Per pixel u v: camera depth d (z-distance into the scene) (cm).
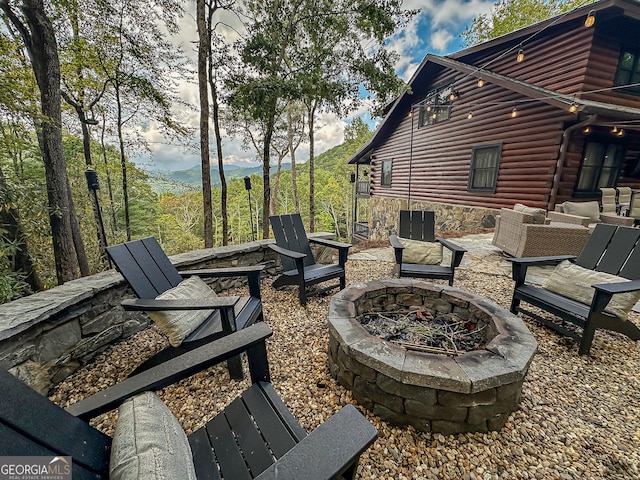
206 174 427
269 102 405
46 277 432
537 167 527
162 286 181
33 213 303
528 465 115
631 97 496
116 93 530
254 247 316
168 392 155
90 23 412
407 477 110
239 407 106
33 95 322
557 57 490
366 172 1205
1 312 140
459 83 679
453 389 119
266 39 430
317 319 240
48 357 150
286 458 61
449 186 737
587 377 166
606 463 116
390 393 132
